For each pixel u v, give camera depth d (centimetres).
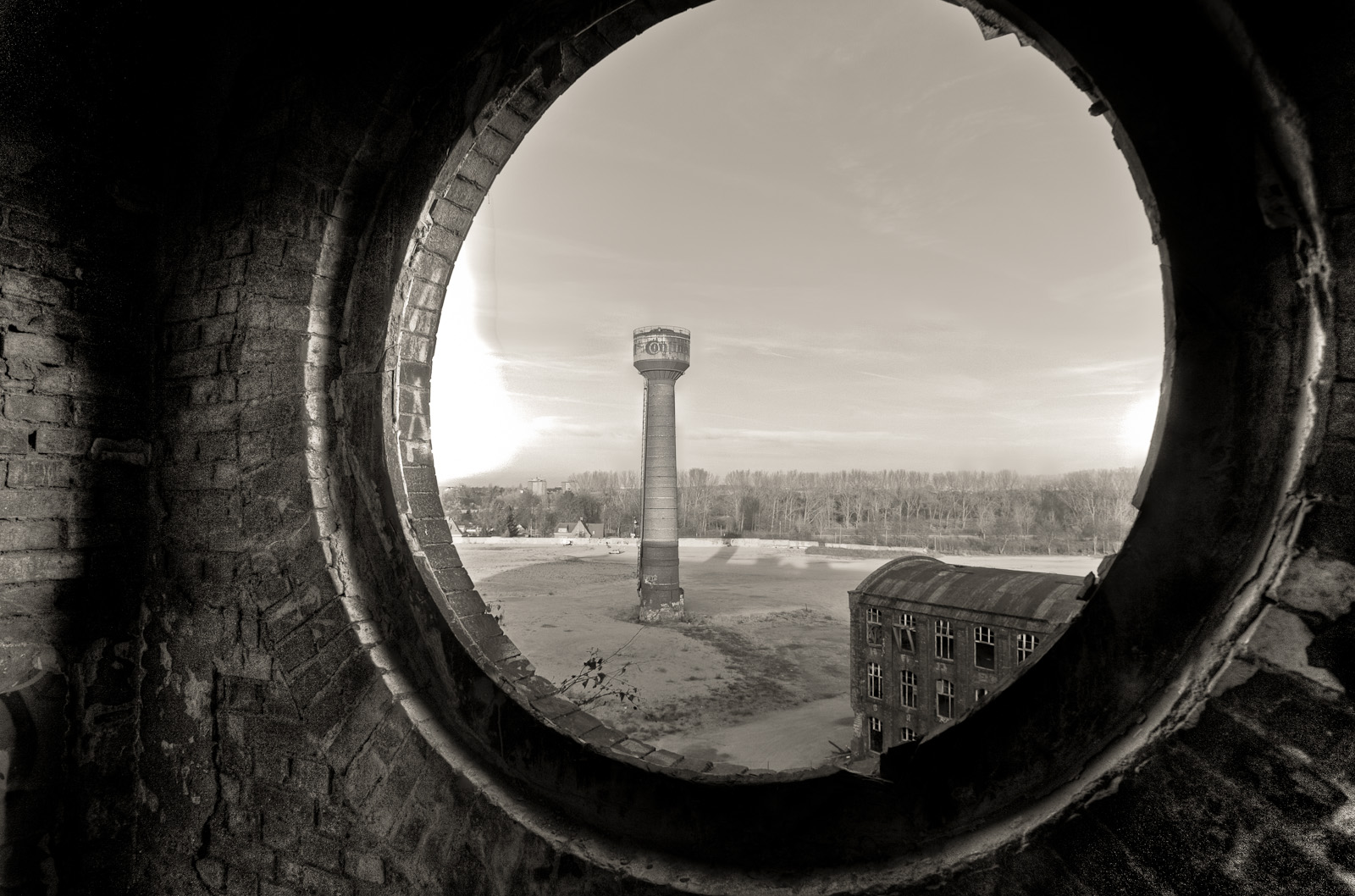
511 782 147
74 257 185
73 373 184
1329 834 85
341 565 169
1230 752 91
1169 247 101
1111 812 98
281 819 167
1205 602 98
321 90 178
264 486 176
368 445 169
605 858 132
